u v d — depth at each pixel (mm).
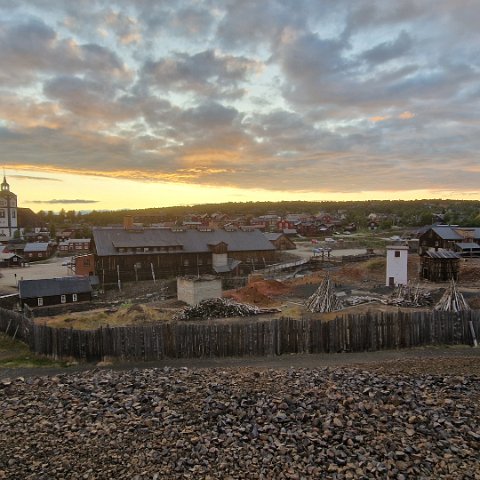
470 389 17250
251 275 69625
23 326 31297
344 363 24578
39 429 14602
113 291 67188
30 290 52125
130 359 26594
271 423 14430
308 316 37719
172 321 38094
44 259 121312
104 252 72250
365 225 189375
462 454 12406
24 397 17578
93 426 14672
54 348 27531
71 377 20562
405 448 12680
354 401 15867
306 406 15523
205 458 12562
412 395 16547
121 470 12062
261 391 17203
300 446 13000
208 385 18172
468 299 44406
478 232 85500
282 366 24250
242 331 27016
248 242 85125
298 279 64625
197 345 27000
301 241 143750
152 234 79688
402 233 154375
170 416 15148
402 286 47812
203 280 48781
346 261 82250
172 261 77250
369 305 41812
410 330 28250
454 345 28562
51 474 11938
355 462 12141
